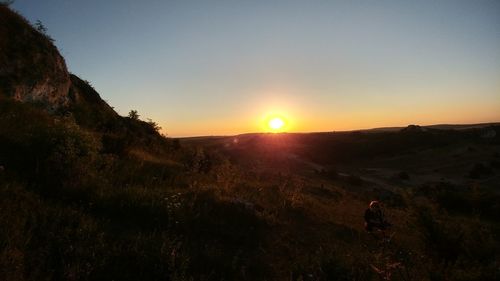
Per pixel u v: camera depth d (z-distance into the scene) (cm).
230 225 1081
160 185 1365
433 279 812
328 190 2597
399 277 873
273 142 11906
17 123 1423
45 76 2067
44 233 746
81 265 674
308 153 10206
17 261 629
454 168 7250
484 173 6412
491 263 834
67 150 1146
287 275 834
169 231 939
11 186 912
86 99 2677
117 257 734
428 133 11256
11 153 1138
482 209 2509
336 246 1088
